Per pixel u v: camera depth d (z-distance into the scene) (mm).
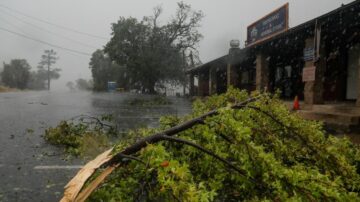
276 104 3475
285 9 13094
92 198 2609
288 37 12484
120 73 61375
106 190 2736
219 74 28141
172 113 14250
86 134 6457
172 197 2236
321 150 3178
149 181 2828
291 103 12289
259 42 13977
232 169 2838
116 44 45000
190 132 3242
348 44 12453
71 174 4484
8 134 7770
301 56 15820
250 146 2658
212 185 2746
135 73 48000
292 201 2293
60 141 6453
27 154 5656
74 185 2348
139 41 45250
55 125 9523
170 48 46531
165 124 4273
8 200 3498
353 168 3072
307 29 10930
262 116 3492
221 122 2840
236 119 3182
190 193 2008
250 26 17000
